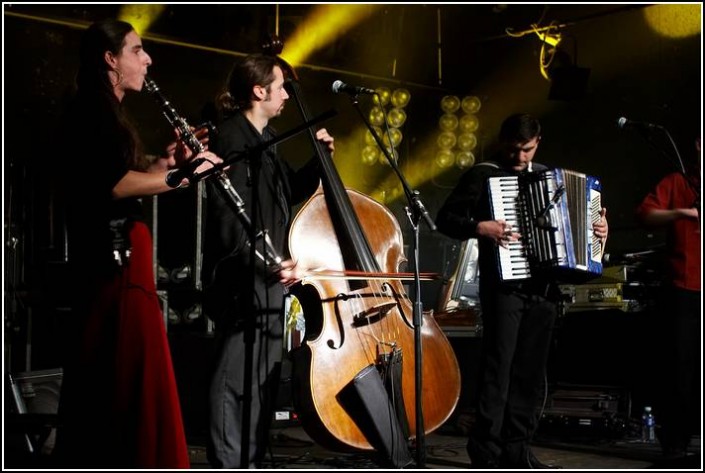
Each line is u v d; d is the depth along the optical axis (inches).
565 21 346.0
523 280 154.0
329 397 142.9
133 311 116.8
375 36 358.6
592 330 230.4
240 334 135.6
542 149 354.0
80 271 117.9
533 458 162.1
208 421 135.2
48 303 231.0
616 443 204.7
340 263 150.3
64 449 115.6
